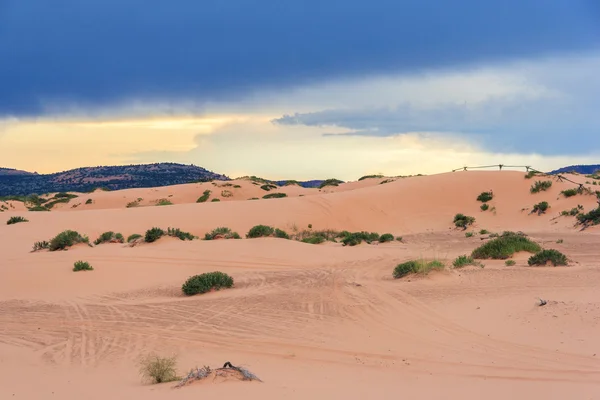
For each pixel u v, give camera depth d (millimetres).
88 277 23234
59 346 13711
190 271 24312
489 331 12805
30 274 23750
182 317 16062
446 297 16266
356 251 29266
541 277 18172
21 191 140000
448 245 34188
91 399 8547
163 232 31703
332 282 20234
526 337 12023
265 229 34719
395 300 16375
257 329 14250
